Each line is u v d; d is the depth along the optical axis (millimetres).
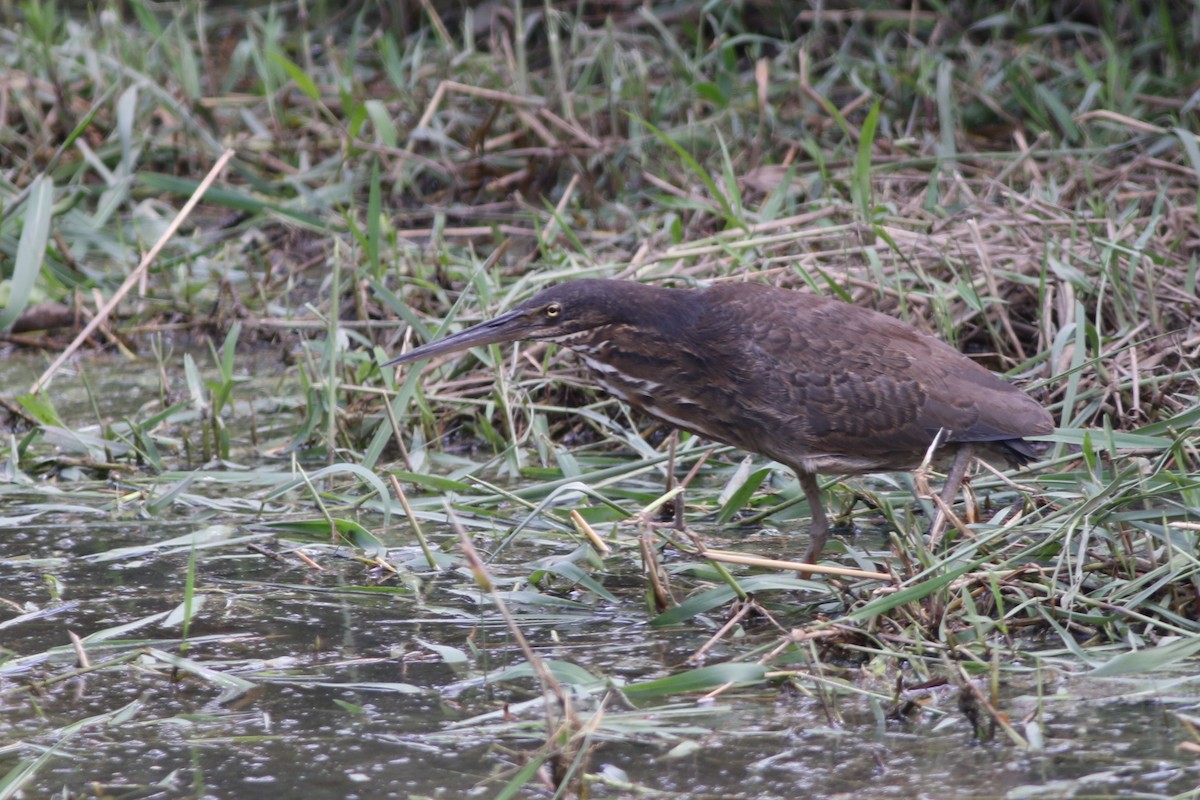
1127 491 9172
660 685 7523
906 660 8062
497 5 22391
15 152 19469
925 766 6898
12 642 8695
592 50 20344
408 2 22641
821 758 7012
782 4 21344
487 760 7086
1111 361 11602
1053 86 18406
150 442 12023
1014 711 7441
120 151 18859
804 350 9625
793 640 7879
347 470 10117
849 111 18219
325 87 20266
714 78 19531
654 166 18000
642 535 8977
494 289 13773
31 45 20750
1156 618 8328
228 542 10445
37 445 12805
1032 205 14055
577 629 8844
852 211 14016
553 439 12930
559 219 14297
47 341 15891
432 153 18984
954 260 13336
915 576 8273
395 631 8836
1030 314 13367
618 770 6895
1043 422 9547
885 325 9867
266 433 13109
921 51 18781
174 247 17609
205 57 20906
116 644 8547
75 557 10227
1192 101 16453
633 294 9859
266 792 6801
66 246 16719
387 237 15289
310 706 7766
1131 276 12406
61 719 7637
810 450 9641
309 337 15461
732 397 9711
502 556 10125
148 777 6973
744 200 16234
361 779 6914
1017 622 8406
